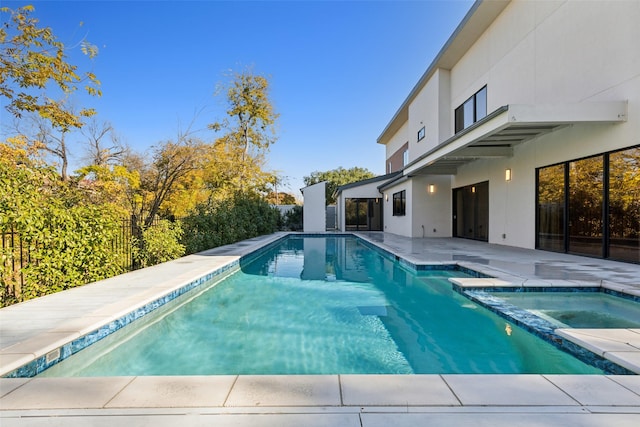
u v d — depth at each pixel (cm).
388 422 195
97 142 1622
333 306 579
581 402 215
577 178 808
